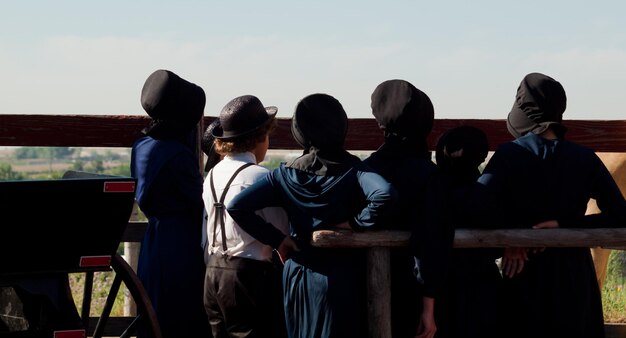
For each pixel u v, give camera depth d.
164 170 4.79
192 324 4.79
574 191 4.14
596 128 6.16
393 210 3.86
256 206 4.03
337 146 3.96
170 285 4.74
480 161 4.14
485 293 4.09
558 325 4.13
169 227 4.79
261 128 4.47
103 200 4.20
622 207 4.15
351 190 3.91
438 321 4.09
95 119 6.11
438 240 3.91
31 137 6.11
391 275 4.21
